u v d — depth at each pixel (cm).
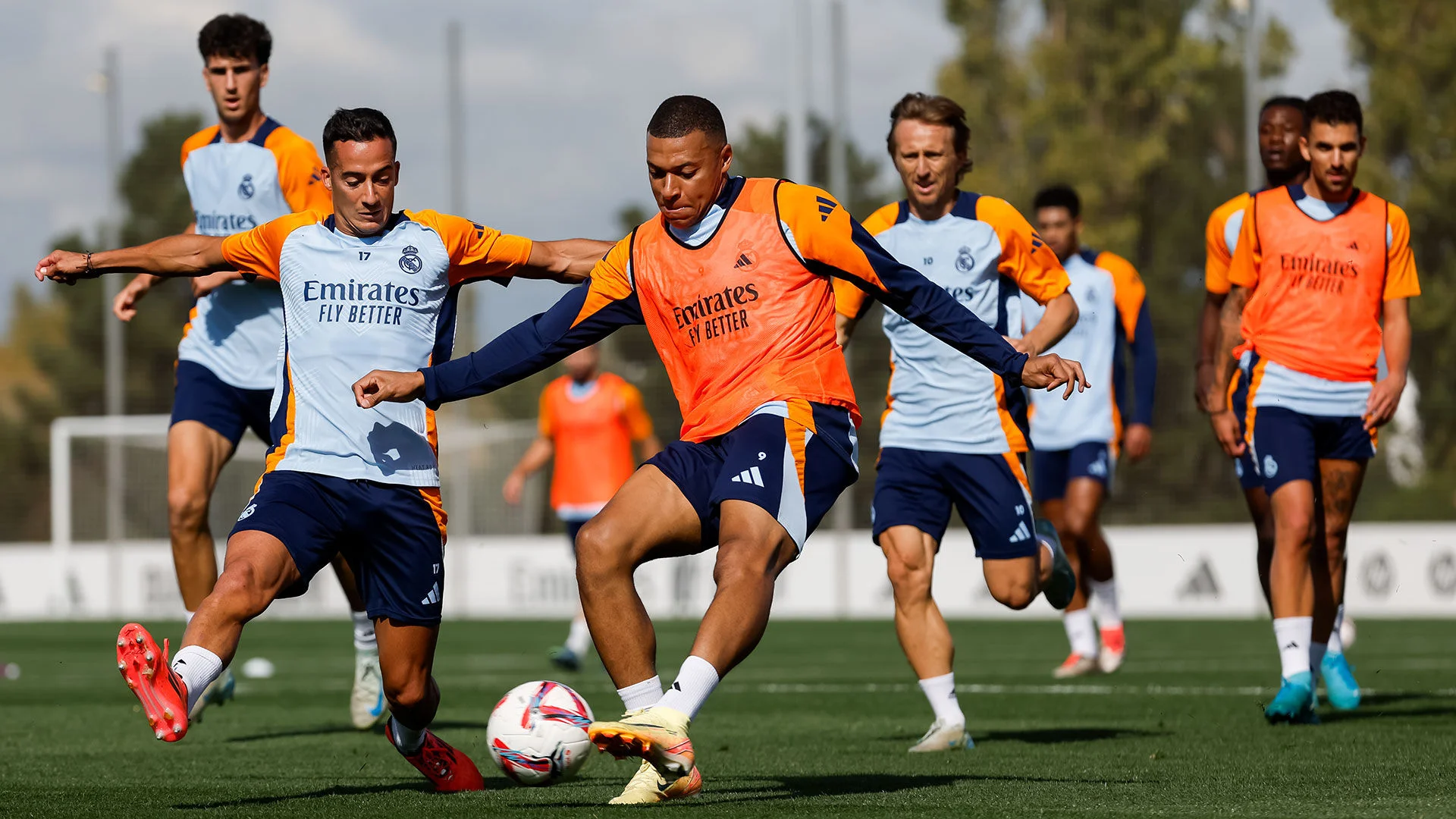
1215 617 6800
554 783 1839
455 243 1842
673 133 1695
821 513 1711
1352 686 2803
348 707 3189
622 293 1794
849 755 2227
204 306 2664
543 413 4909
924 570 2317
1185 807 1633
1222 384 2752
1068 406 3797
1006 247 2331
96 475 8675
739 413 1717
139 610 8525
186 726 1534
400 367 1800
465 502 8231
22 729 2739
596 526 1686
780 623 6862
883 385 7456
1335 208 2636
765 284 1731
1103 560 3831
